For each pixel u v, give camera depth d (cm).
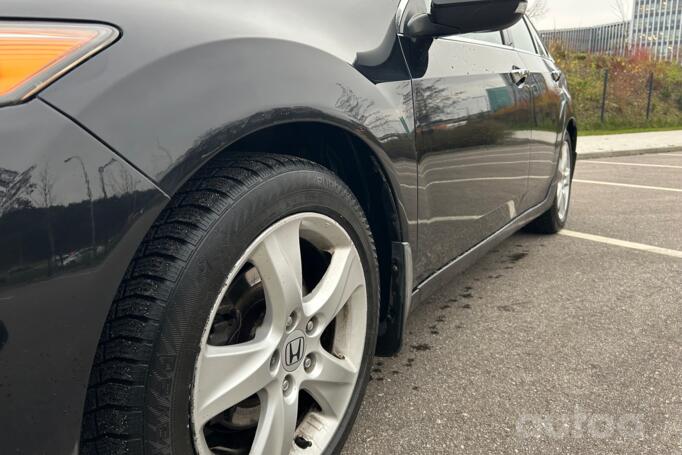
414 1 200
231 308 128
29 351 88
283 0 156
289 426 133
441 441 173
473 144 223
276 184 124
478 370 216
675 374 213
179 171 104
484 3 168
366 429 179
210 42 118
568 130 407
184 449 110
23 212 86
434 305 284
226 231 113
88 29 105
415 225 183
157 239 109
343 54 156
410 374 214
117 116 98
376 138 156
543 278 322
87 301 94
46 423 92
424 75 189
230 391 118
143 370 102
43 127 90
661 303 282
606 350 232
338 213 142
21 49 96
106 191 95
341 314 155
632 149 1052
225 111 112
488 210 254
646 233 420
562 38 1927
